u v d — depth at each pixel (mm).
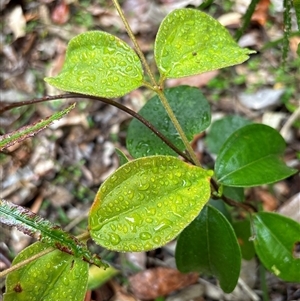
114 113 384
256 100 380
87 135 375
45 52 425
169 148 218
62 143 371
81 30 438
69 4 451
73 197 346
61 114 161
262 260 224
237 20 423
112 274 289
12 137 159
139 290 296
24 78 409
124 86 177
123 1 454
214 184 210
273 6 423
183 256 230
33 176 353
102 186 158
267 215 225
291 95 379
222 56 179
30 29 437
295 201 300
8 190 346
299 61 392
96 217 160
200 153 355
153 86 181
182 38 183
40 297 165
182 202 158
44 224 157
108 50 183
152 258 312
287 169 227
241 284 293
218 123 307
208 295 295
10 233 317
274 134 231
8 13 449
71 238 158
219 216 214
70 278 164
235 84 392
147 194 160
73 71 181
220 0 436
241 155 222
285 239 221
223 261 220
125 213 160
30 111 384
